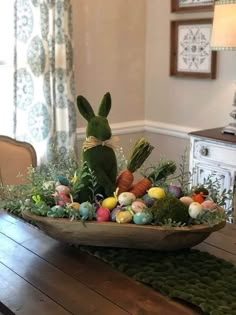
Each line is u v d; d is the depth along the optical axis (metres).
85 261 1.16
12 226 1.39
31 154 1.87
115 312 0.93
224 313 0.91
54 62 2.30
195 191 1.27
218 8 1.96
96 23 2.54
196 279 1.05
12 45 2.25
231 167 2.02
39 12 2.21
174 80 2.63
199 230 1.12
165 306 0.95
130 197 1.17
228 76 2.35
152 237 1.12
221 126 2.43
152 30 2.70
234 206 1.95
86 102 1.21
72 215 1.16
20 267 1.14
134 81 2.76
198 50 2.46
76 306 0.96
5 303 0.97
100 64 2.60
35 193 1.25
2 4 2.28
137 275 1.07
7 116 2.38
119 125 2.73
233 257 1.18
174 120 2.68
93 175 1.20
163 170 1.30
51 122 2.31
